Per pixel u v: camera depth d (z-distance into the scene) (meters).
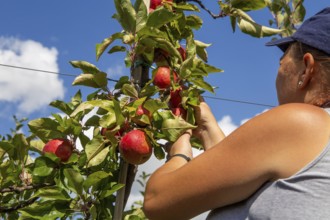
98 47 1.95
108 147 1.90
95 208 1.91
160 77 1.92
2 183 2.11
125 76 2.00
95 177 1.90
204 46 2.21
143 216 2.12
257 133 1.10
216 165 1.13
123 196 1.94
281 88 1.27
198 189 1.14
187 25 2.19
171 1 2.18
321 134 1.08
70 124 2.06
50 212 1.99
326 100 1.17
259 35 2.24
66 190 2.01
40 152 2.27
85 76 1.97
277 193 1.07
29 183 2.15
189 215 1.18
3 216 2.35
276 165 1.08
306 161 1.06
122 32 2.03
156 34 1.92
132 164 1.99
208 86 1.93
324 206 1.02
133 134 1.81
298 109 1.11
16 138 2.14
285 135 1.08
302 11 2.98
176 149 1.53
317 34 1.18
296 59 1.23
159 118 1.79
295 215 1.03
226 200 1.14
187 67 1.92
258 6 2.23
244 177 1.10
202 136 1.76
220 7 2.25
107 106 1.87
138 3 1.96
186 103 1.79
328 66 1.17
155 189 1.22
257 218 1.08
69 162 2.05
